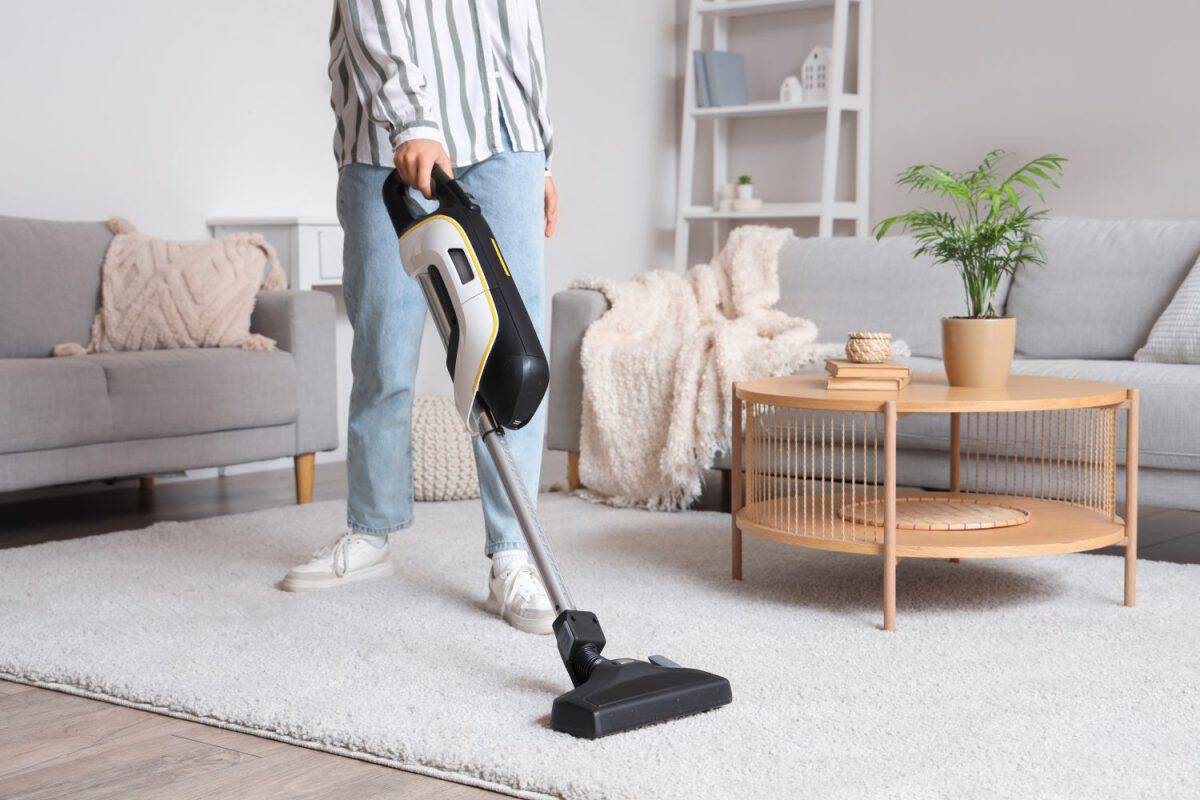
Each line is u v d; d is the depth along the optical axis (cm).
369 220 207
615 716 144
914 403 194
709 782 130
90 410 276
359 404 221
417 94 177
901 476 274
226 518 294
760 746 140
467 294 159
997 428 259
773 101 552
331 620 199
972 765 134
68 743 150
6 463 265
